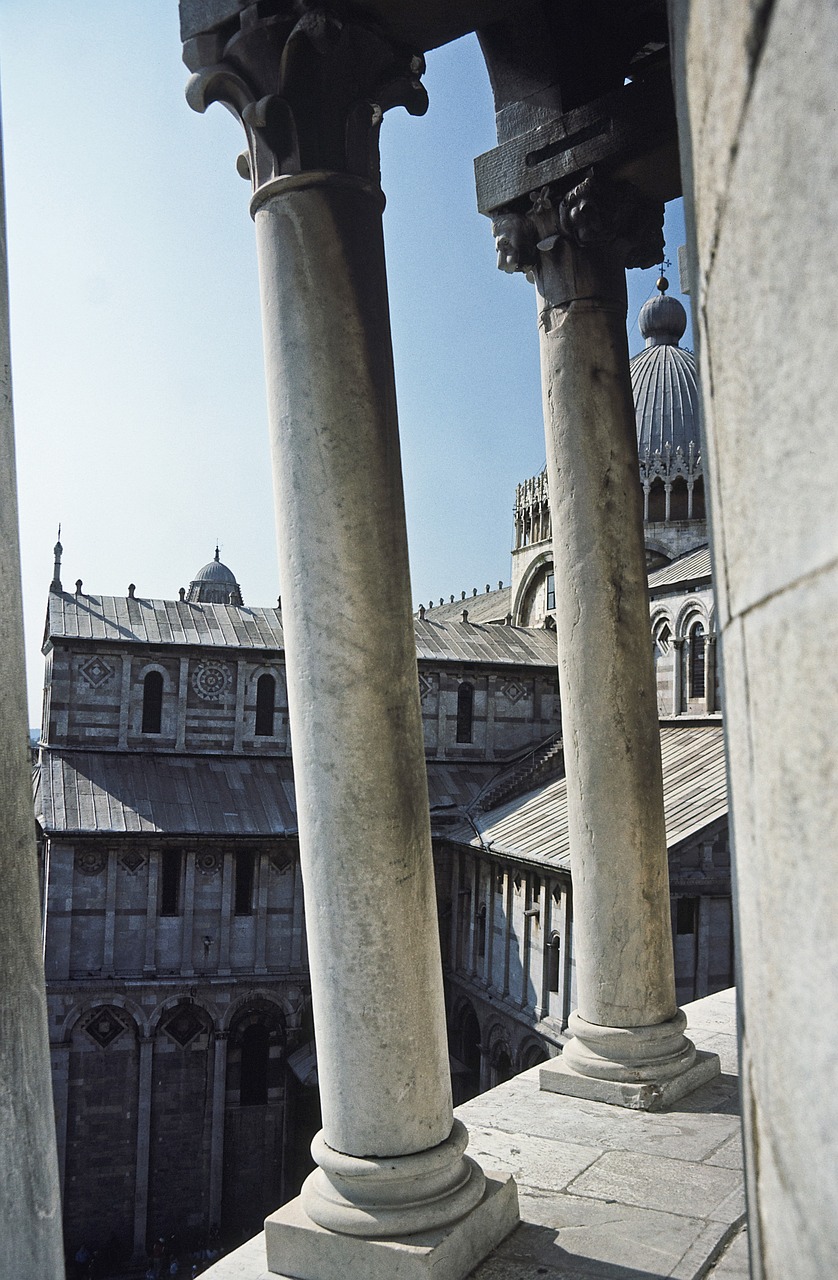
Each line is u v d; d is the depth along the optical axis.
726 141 1.60
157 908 42.09
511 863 38.78
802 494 1.31
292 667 5.59
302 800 5.57
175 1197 40.75
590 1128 7.61
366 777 5.36
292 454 5.50
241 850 43.78
